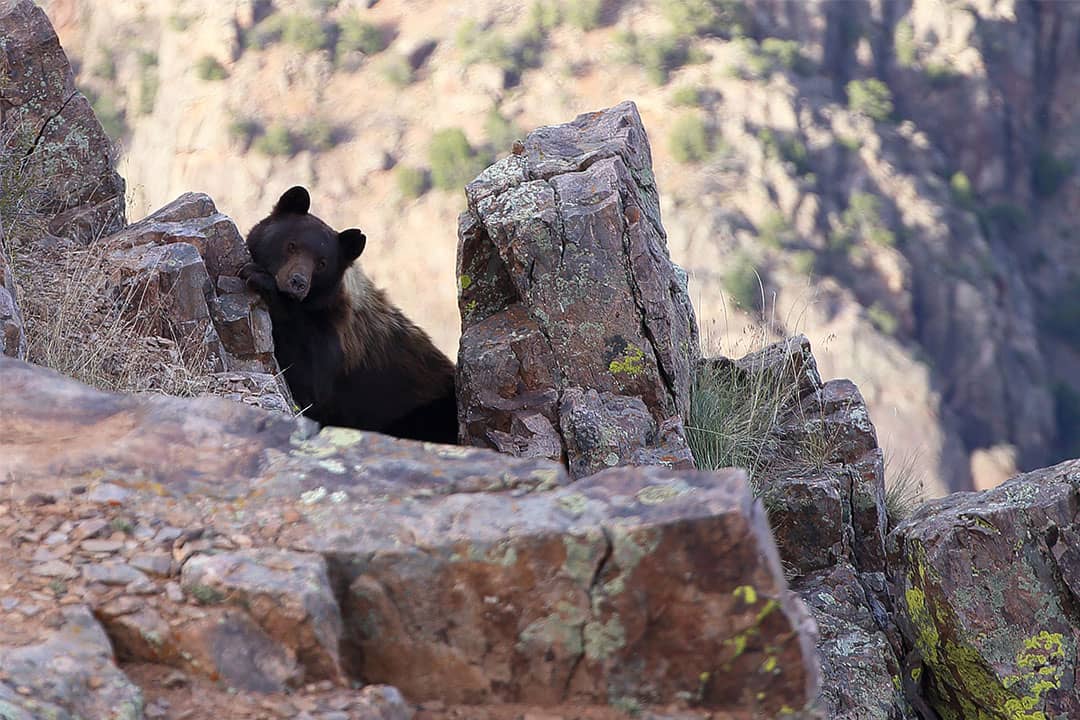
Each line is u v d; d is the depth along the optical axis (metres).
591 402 22.28
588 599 8.52
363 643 8.66
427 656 8.66
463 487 9.20
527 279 23.05
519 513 8.78
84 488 9.15
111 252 22.42
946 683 20.00
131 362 19.16
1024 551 19.11
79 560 8.53
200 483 9.27
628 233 23.22
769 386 25.84
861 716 19.55
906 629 20.92
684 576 8.44
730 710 8.48
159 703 7.86
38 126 25.86
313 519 8.91
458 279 24.53
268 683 8.11
